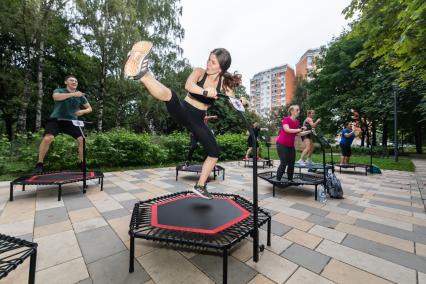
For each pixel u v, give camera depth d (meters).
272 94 57.88
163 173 4.63
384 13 3.52
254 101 65.06
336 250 1.51
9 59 8.57
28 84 7.72
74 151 4.45
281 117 27.69
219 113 14.76
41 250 1.43
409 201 2.78
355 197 2.96
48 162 4.18
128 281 1.14
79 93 2.83
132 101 12.03
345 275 1.23
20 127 7.63
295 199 2.82
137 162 5.59
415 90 8.64
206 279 1.17
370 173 5.25
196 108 1.48
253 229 1.34
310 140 4.93
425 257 1.43
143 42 1.30
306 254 1.45
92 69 10.66
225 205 1.77
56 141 4.17
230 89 1.64
